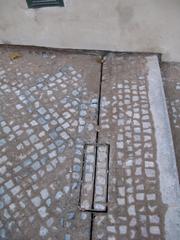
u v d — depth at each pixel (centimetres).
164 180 309
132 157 328
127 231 279
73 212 293
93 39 427
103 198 301
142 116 362
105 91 391
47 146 342
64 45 441
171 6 373
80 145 341
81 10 395
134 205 294
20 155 336
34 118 367
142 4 377
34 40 443
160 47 420
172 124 369
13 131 356
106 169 321
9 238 280
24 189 310
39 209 296
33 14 409
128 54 433
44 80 407
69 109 374
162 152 329
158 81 398
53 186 311
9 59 436
